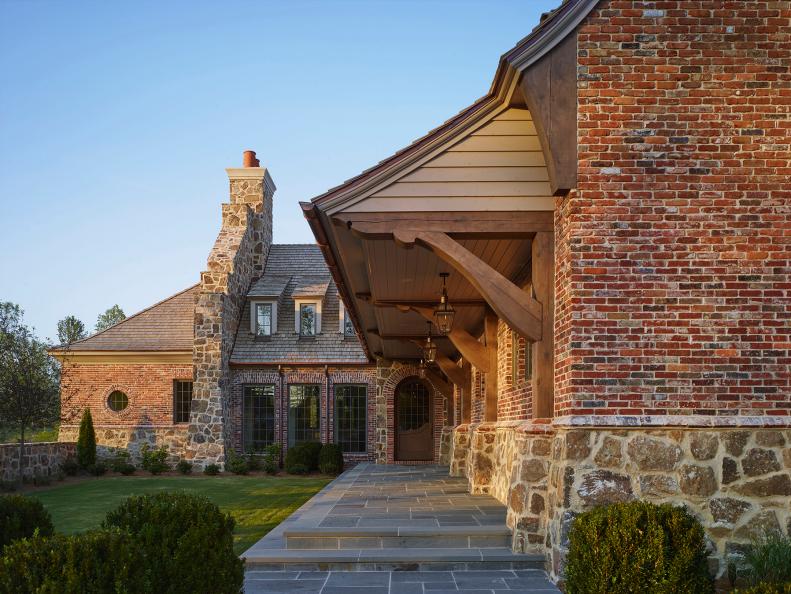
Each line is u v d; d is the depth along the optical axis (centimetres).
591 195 693
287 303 2677
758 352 680
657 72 700
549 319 762
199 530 520
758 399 675
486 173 776
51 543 428
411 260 983
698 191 693
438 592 662
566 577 610
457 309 1325
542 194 772
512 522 814
